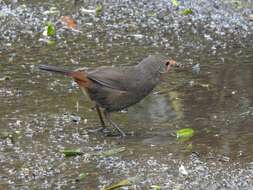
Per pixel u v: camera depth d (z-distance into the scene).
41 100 12.80
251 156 10.85
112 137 11.56
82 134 11.62
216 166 10.52
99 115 11.85
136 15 17.34
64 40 15.81
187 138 11.52
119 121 12.22
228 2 18.02
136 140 11.45
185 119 12.23
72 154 10.84
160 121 12.18
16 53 14.99
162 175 10.24
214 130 11.78
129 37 16.06
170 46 15.60
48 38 15.90
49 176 10.20
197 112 12.51
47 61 14.52
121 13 17.44
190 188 9.90
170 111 12.58
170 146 11.19
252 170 10.40
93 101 11.80
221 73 14.12
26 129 11.72
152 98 13.14
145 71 11.91
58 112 12.37
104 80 11.62
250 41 16.02
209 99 12.99
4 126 11.80
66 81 13.66
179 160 10.70
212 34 16.39
